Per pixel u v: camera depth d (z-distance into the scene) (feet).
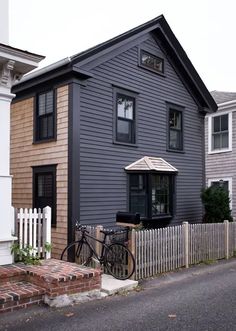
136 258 25.68
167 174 40.37
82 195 31.40
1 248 22.38
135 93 37.60
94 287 20.44
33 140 35.09
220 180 56.29
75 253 29.32
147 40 39.68
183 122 44.37
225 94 59.82
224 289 23.06
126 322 16.56
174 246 29.81
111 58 34.78
